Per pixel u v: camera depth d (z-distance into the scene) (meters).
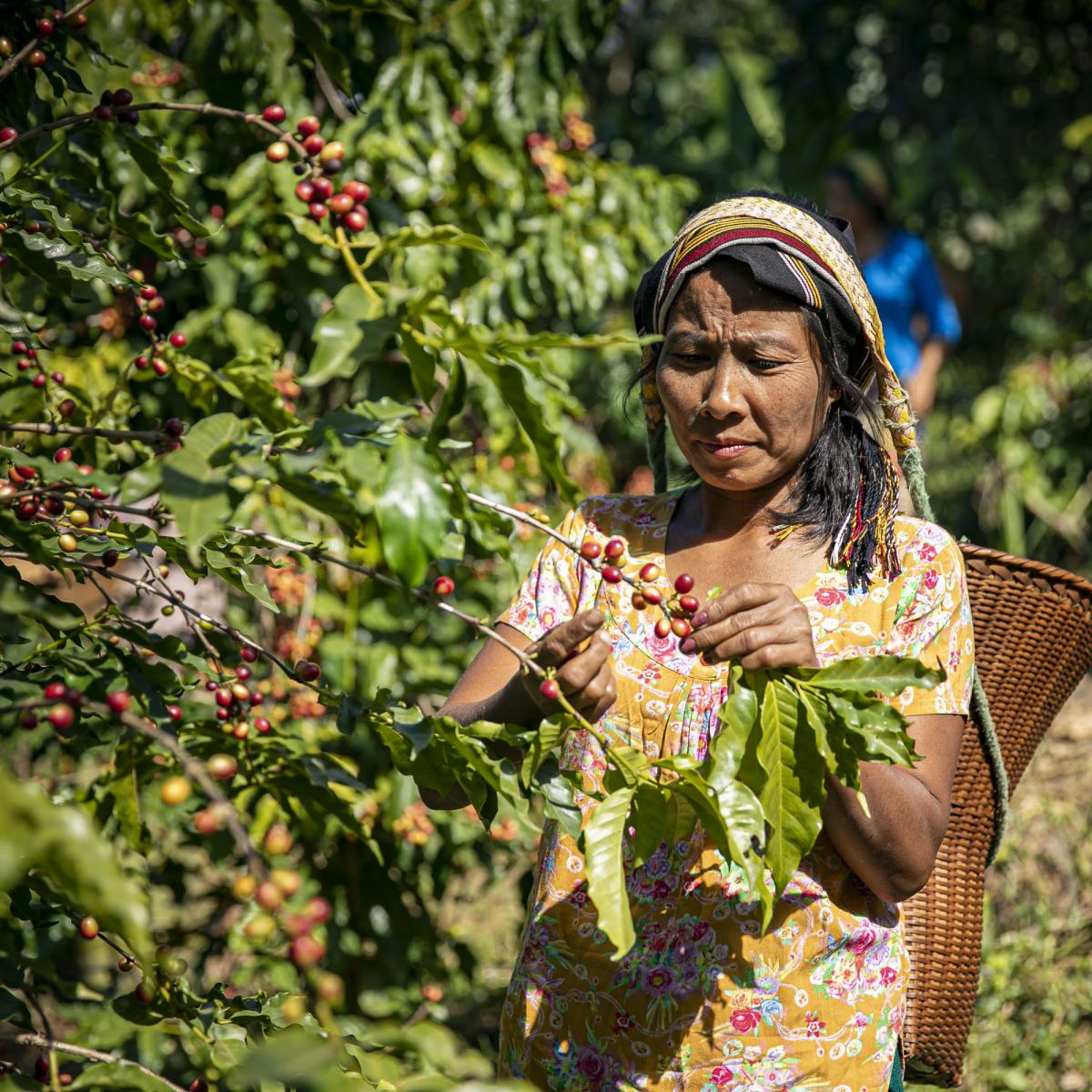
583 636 1.29
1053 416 6.17
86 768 2.68
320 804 1.76
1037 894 3.37
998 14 6.96
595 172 3.08
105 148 2.00
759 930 1.44
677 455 2.55
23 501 1.35
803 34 7.13
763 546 1.53
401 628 2.77
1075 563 6.39
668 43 8.11
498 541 1.39
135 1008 1.33
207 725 1.63
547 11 2.84
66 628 1.37
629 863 1.47
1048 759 3.97
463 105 2.87
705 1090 1.44
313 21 1.93
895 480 1.56
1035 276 7.24
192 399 1.76
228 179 2.65
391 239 1.16
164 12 2.81
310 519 2.73
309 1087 1.20
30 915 1.38
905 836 1.39
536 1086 1.51
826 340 1.47
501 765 1.33
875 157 6.83
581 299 2.94
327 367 1.06
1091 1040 3.09
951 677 1.47
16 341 1.71
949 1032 1.85
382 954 2.88
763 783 1.27
